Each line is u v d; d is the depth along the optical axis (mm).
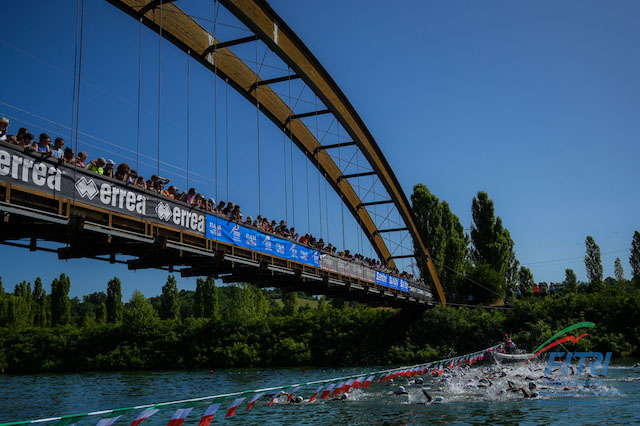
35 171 11797
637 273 79062
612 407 16297
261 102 36656
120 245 15836
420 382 24797
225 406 20188
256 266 20984
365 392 22172
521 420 14875
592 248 77938
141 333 57438
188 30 28250
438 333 50750
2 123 11570
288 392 24766
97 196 13422
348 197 53906
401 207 53750
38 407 25234
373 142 47188
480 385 22531
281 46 31984
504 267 70438
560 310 48656
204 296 86438
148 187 16047
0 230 13219
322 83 37750
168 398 27281
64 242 14633
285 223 26672
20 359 57031
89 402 26719
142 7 24391
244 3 28219
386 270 40219
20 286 105938
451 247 69250
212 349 54000
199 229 17547
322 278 27656
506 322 49531
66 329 61906
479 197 73312
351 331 53031
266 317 59281
